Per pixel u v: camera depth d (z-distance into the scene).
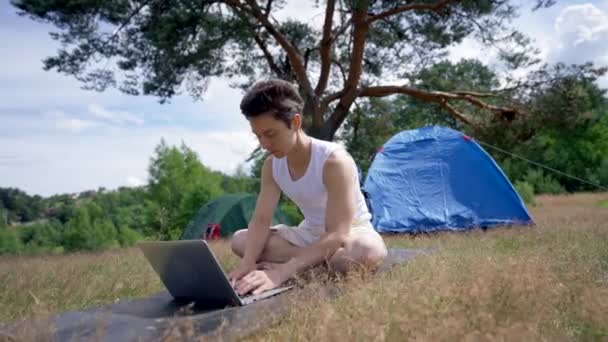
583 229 5.64
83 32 14.19
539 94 15.99
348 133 21.47
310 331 1.72
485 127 16.84
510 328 1.57
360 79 18.02
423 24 16.16
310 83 16.09
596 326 1.84
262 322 1.92
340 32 15.84
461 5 15.23
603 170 32.91
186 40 13.89
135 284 3.50
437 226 7.99
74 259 6.71
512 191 8.02
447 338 1.55
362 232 3.01
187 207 20.28
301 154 3.00
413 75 18.06
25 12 13.98
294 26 17.69
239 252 3.52
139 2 13.96
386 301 1.97
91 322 2.15
